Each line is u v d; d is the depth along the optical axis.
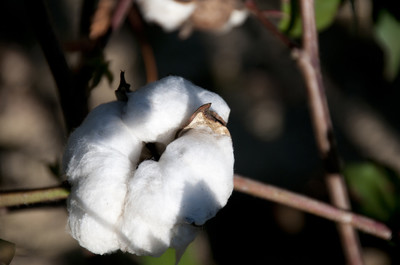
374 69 1.24
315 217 1.16
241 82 1.27
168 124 0.51
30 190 0.54
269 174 1.19
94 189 0.50
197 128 0.51
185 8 0.67
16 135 1.19
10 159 1.16
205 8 0.67
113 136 0.51
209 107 0.51
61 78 0.59
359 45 1.24
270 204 1.18
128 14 0.70
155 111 0.51
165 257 0.64
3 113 1.20
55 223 1.10
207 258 1.11
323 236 1.15
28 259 1.03
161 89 0.52
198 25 0.68
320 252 1.14
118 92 0.53
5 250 0.54
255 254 1.14
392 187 0.67
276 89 1.27
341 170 0.66
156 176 0.50
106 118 0.52
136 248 0.50
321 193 1.16
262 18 0.66
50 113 1.21
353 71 1.25
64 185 0.54
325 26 0.69
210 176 0.50
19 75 1.23
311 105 0.65
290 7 0.69
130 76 1.21
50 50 0.59
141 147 0.52
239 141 1.21
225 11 0.67
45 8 0.58
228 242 1.14
